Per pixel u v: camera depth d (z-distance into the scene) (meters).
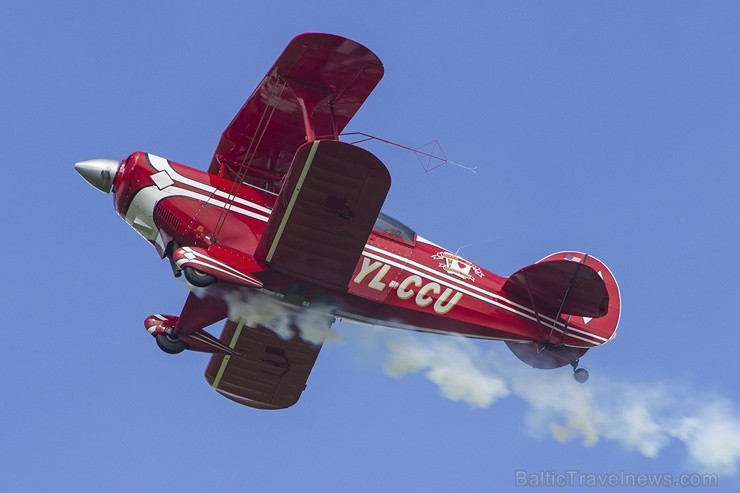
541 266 56.75
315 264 53.53
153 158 56.12
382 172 49.97
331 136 56.06
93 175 56.31
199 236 55.00
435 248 58.62
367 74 52.69
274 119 55.59
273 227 52.16
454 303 58.22
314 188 50.69
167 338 57.84
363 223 51.56
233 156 56.88
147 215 55.94
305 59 52.22
